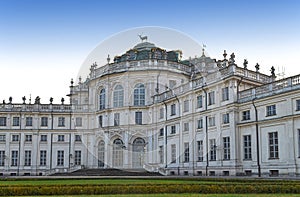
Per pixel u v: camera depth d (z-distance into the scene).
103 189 15.57
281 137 34.12
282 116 33.94
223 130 39.84
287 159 33.28
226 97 39.94
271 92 35.66
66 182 22.97
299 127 32.47
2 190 15.45
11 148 57.88
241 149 38.38
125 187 15.62
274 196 13.27
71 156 57.72
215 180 23.03
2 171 56.94
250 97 37.94
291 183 17.52
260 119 36.50
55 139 58.59
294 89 32.81
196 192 15.66
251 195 13.86
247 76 40.16
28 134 58.41
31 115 58.84
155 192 15.58
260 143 36.25
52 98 59.69
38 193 15.59
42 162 57.97
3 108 58.38
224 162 39.28
